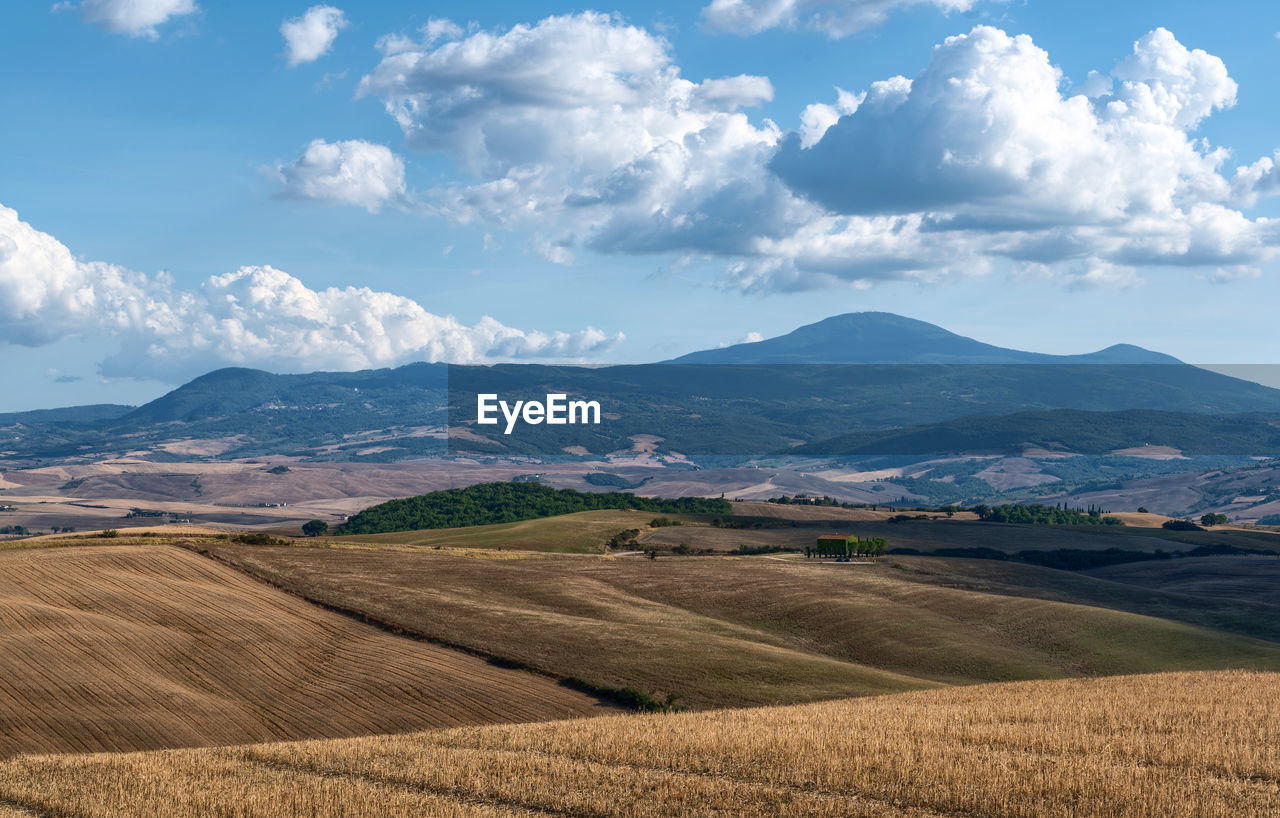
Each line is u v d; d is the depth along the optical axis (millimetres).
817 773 28453
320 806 26000
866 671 63156
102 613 62375
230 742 44438
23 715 45031
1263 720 36688
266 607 68250
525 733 35344
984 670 68438
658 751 31328
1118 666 69062
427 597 76500
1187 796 25844
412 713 49250
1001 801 25422
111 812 25859
